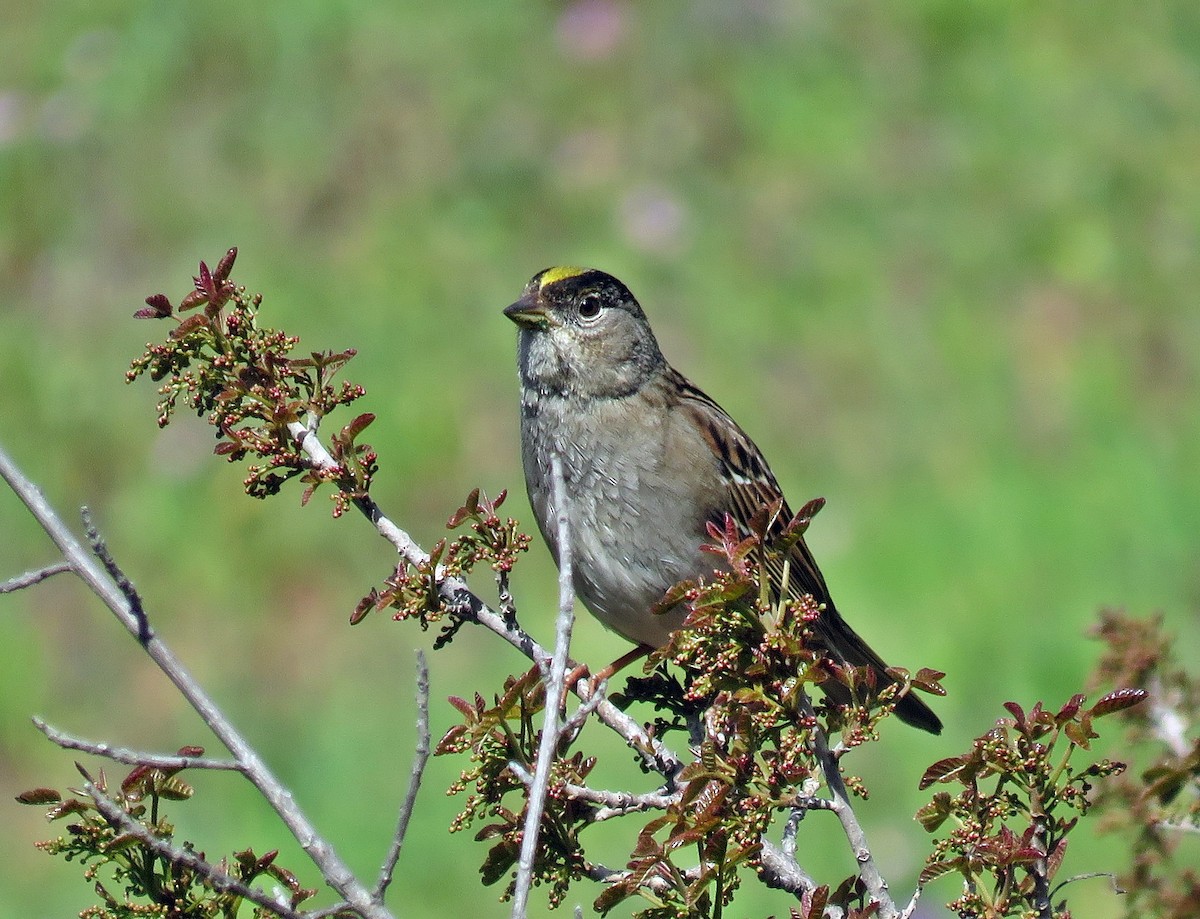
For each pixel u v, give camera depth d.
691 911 4.52
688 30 18.64
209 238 16.06
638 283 15.61
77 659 11.92
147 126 17.47
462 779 4.83
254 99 17.73
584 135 17.42
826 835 9.66
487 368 14.38
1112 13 18.98
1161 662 5.52
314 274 15.55
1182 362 14.88
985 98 17.98
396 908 9.56
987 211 16.58
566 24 18.77
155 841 4.34
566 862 4.89
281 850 9.93
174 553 12.78
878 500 13.09
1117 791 4.86
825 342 14.99
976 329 15.16
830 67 18.31
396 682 11.46
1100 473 13.30
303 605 12.39
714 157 17.25
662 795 4.89
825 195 16.73
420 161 17.02
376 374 14.26
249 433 5.36
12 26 18.92
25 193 16.59
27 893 9.84
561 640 4.37
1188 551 12.48
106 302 15.30
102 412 13.95
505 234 16.19
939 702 10.94
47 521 4.92
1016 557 12.44
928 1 18.92
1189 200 16.59
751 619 4.60
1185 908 4.57
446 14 18.77
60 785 10.90
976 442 13.78
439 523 13.11
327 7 18.70
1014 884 4.44
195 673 11.81
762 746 4.70
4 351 14.57
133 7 18.86
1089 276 15.80
